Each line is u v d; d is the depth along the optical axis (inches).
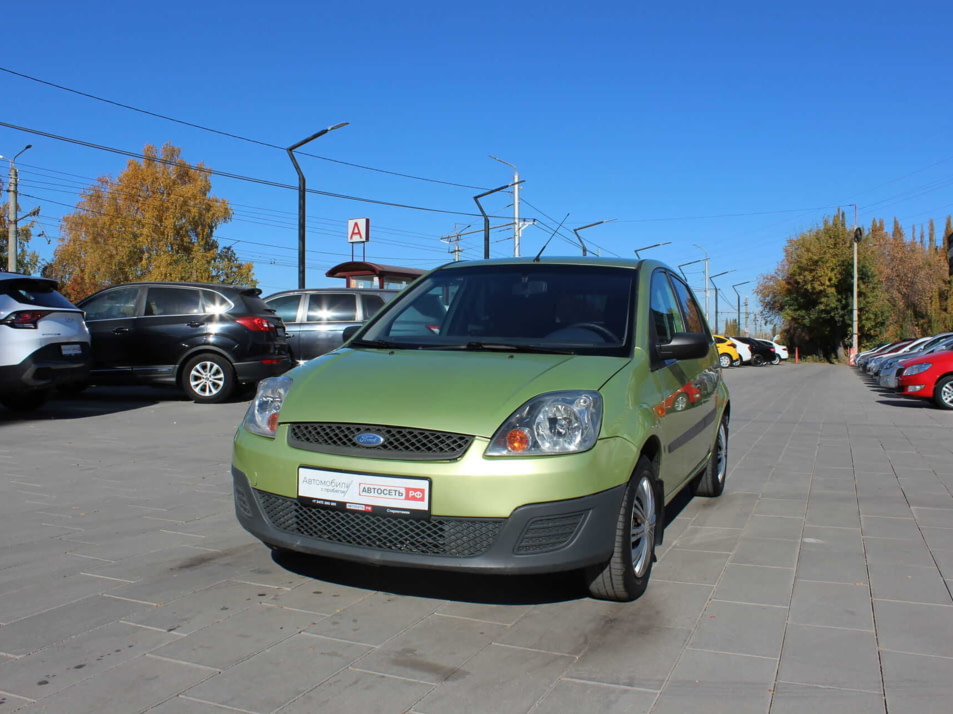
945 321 2394.2
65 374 374.3
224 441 327.9
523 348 163.5
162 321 467.2
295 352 548.4
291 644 127.4
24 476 255.8
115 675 116.0
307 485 137.6
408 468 130.9
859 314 2274.9
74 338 381.4
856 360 1535.4
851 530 204.5
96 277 2119.8
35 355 356.5
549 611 142.9
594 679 116.5
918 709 108.4
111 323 467.8
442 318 183.5
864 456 332.8
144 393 533.6
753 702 110.0
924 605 148.7
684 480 191.3
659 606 146.8
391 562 132.3
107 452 300.7
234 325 466.0
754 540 194.4
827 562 175.9
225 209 2194.9
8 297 359.6
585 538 131.7
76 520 202.5
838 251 2292.1
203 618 137.9
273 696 110.2
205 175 2191.2
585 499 131.0
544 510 128.5
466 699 110.0
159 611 140.9
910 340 1090.7
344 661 121.6
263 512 143.8
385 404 138.6
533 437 131.3
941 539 195.9
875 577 165.5
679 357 166.6
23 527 195.3
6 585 153.7
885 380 657.6
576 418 134.3
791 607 147.2
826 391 786.2
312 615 139.6
